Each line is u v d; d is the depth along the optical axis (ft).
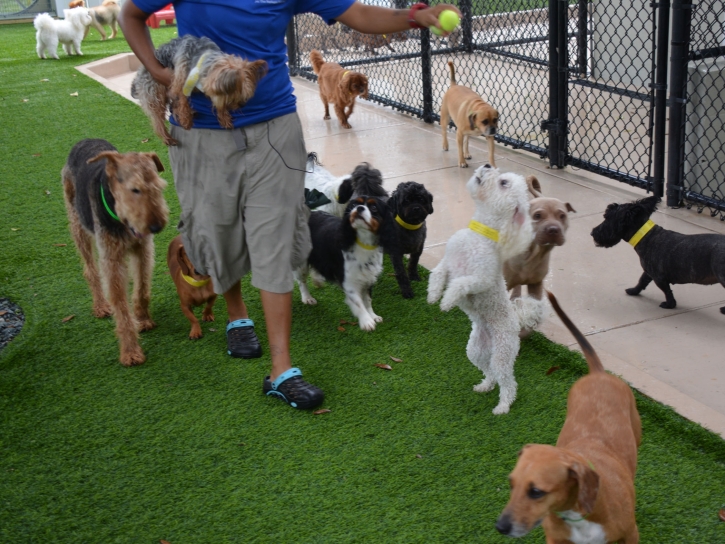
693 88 18.74
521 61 35.58
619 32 30.94
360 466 10.46
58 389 12.73
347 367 13.05
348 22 11.86
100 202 12.96
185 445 11.13
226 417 11.78
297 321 14.94
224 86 10.38
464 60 38.58
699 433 10.44
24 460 10.91
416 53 36.29
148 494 10.12
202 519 9.62
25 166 25.14
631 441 8.54
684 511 9.22
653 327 13.71
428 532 9.17
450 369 12.77
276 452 10.87
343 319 14.89
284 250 11.89
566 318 9.90
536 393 11.91
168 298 16.12
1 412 12.09
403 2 33.78
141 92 12.07
